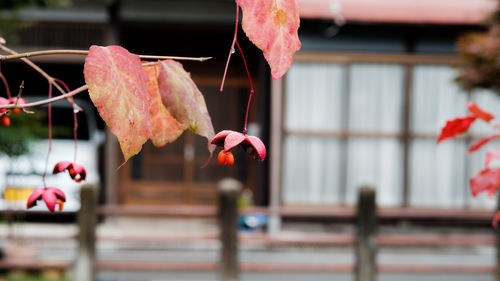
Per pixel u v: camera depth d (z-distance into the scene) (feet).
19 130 20.70
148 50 33.53
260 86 32.09
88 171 30.32
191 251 26.58
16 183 25.40
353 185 30.76
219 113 34.09
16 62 31.53
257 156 3.45
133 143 3.13
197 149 34.63
